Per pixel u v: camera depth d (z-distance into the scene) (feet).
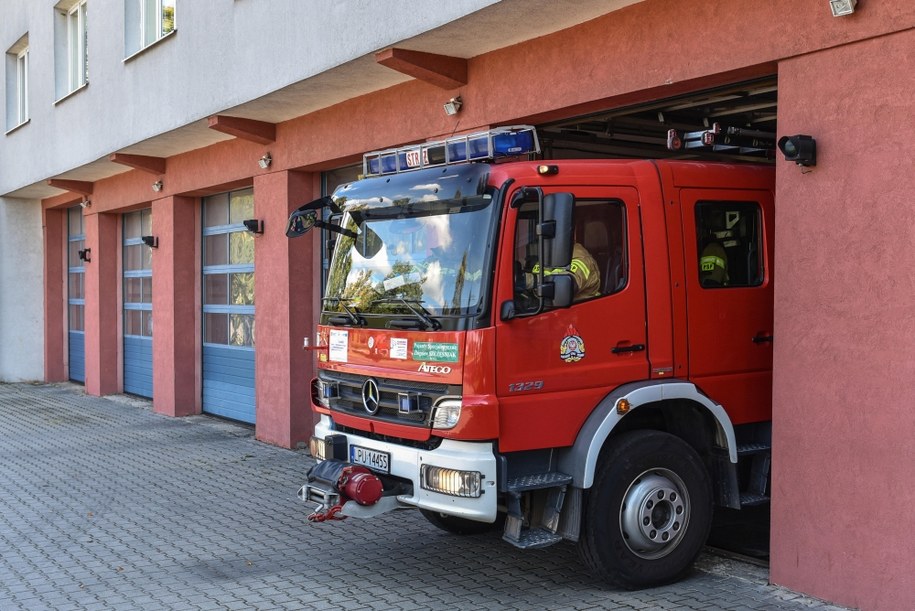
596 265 20.26
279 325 40.09
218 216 48.60
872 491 18.38
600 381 20.22
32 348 70.95
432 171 20.92
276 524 27.09
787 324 19.95
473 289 19.24
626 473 20.29
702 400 21.16
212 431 44.93
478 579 21.68
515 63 27.45
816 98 19.33
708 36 21.67
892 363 18.01
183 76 40.47
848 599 18.90
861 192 18.51
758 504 22.21
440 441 19.66
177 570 22.77
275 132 39.88
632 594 20.36
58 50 57.57
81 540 25.68
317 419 40.34
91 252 62.13
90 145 51.47
